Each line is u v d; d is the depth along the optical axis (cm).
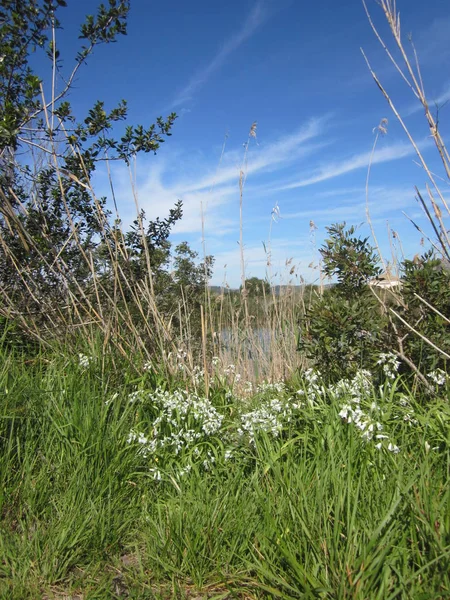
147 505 316
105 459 336
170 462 356
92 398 382
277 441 329
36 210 520
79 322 512
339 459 285
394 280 413
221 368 586
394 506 223
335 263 419
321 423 330
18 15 465
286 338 563
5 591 232
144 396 412
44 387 390
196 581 246
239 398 495
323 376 392
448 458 266
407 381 390
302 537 239
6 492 296
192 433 378
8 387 371
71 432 347
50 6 466
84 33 485
